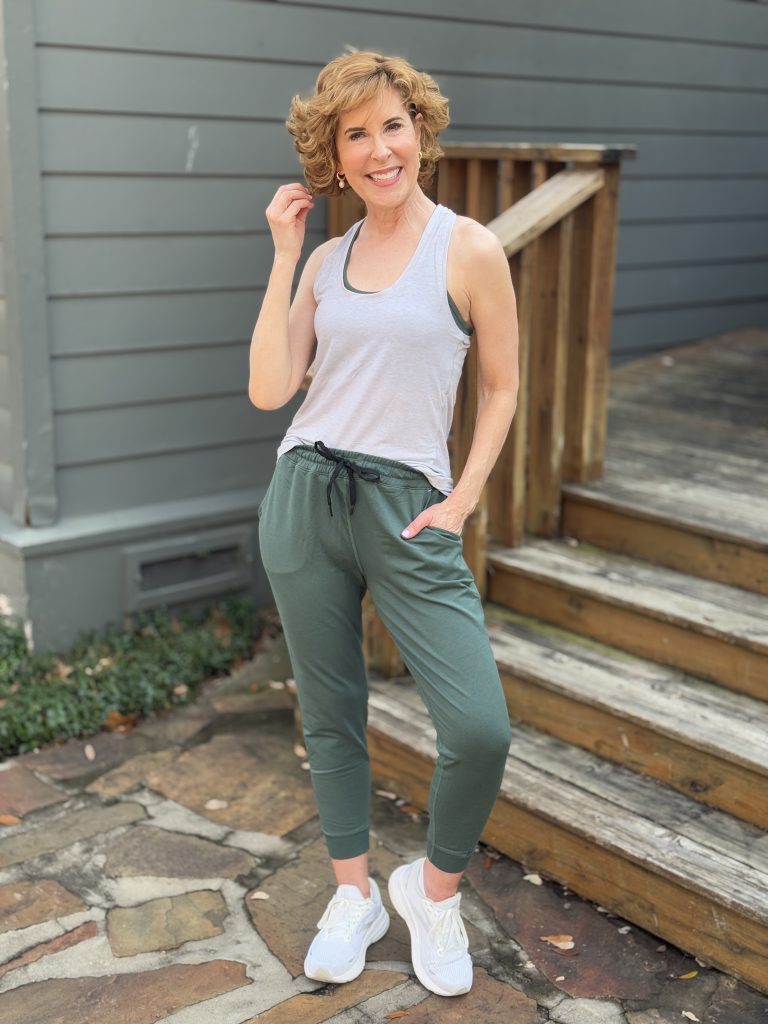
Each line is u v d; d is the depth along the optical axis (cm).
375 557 199
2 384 358
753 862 233
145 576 383
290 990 222
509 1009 218
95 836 277
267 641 389
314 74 393
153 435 380
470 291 192
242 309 393
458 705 197
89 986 223
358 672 220
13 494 362
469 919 245
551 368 336
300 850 271
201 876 260
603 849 244
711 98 542
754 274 596
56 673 352
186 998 220
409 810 287
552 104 477
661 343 562
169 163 363
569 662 297
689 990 223
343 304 196
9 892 253
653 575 320
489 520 348
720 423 439
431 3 421
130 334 367
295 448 204
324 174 200
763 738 255
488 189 371
